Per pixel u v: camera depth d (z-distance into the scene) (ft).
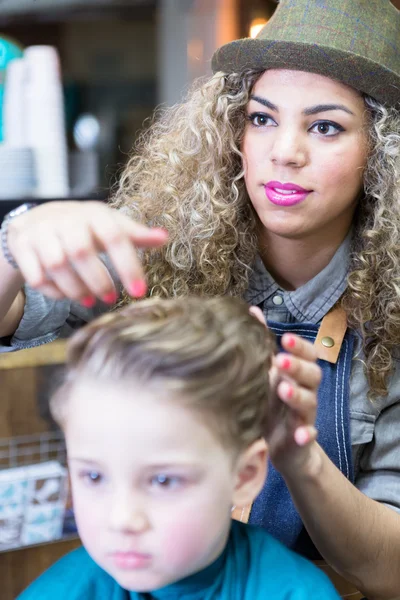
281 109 3.06
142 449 1.85
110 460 1.88
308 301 3.43
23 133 5.30
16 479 4.59
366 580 2.89
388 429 3.40
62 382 2.00
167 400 1.85
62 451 4.85
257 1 7.32
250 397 1.98
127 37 8.13
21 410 4.80
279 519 3.21
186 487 1.89
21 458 4.78
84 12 7.49
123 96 8.29
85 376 1.92
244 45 3.09
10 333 3.25
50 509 4.67
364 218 3.47
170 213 3.50
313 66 2.97
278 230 3.17
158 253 3.52
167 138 3.72
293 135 3.04
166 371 1.86
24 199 4.98
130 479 1.88
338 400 3.32
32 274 2.06
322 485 2.48
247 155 3.23
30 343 3.34
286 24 3.12
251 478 2.09
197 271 3.52
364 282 3.34
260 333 2.12
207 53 7.76
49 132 5.28
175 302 2.14
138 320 1.99
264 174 3.13
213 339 1.94
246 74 3.24
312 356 2.18
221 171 3.45
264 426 2.19
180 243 3.49
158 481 1.89
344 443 3.28
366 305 3.34
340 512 2.60
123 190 3.89
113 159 7.87
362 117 3.13
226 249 3.47
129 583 1.94
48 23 7.85
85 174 5.89
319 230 3.30
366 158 3.23
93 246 2.05
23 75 5.28
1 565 4.67
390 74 3.03
